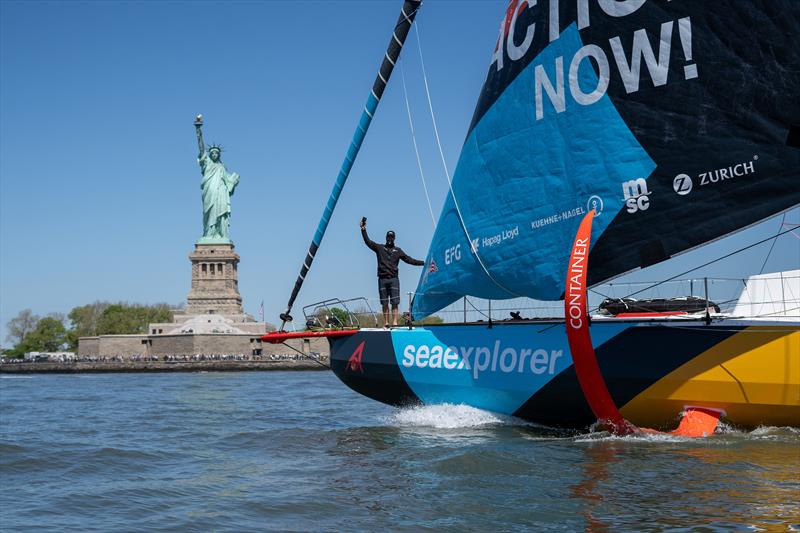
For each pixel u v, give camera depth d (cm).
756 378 1024
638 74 1140
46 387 4775
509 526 676
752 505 705
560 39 1214
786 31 1034
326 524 708
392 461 1004
